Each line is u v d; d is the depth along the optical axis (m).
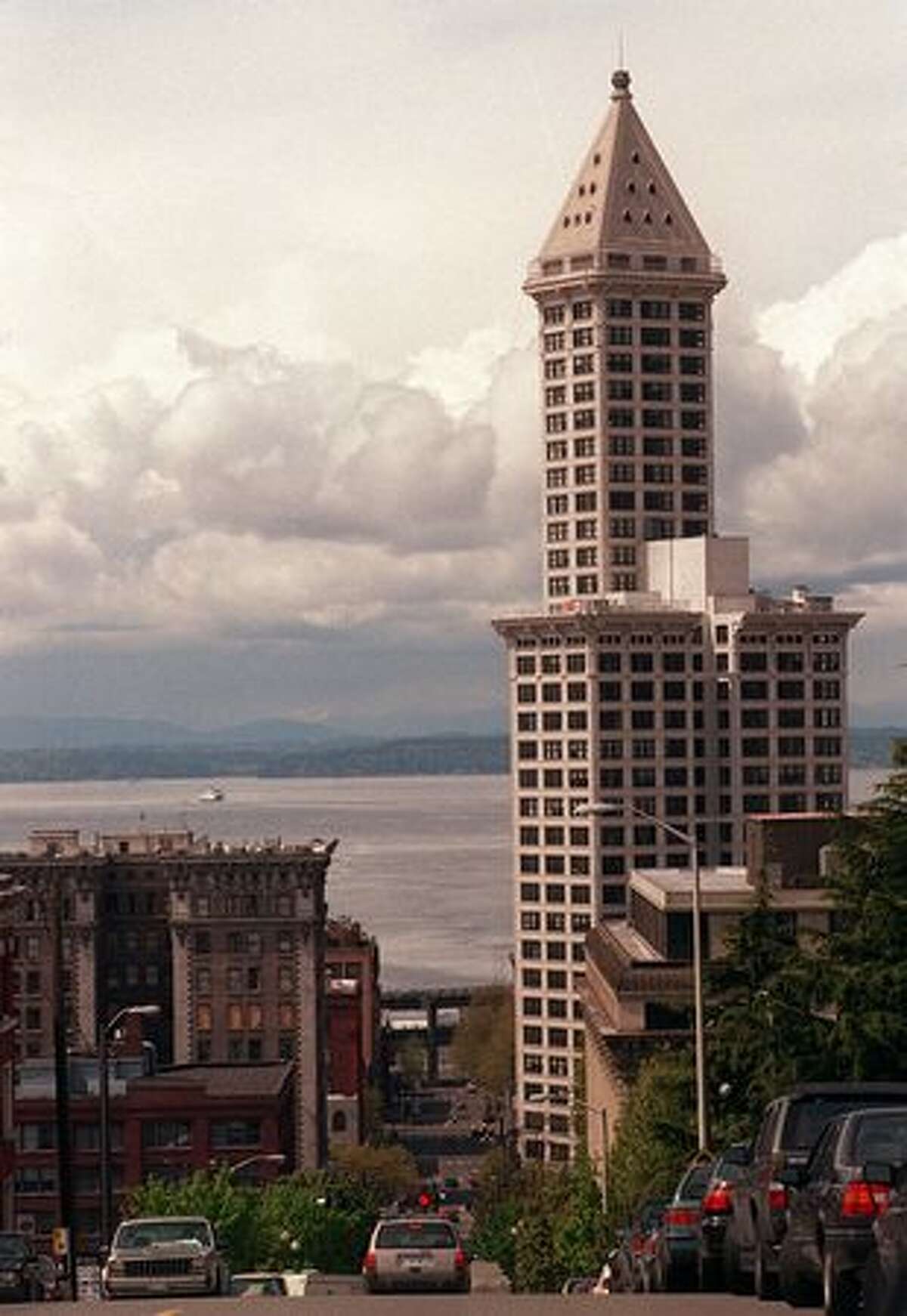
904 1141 53.16
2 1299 101.12
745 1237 66.31
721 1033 147.50
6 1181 182.75
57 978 145.12
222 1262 95.38
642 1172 161.62
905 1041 142.12
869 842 148.62
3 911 184.25
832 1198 52.12
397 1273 101.06
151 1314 65.19
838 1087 62.22
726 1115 148.75
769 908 159.38
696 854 130.50
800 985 145.75
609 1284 97.69
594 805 135.25
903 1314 38.22
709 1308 61.00
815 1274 57.16
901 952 144.38
